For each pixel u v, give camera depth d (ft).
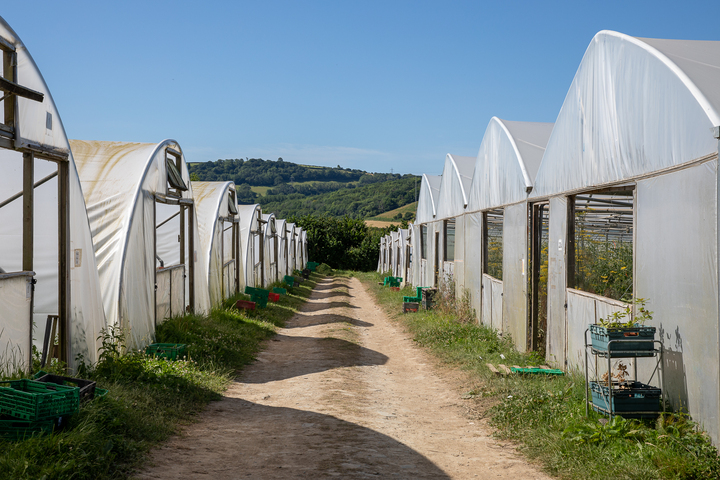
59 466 12.87
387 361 34.58
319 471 14.94
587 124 24.70
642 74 19.79
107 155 32.81
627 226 40.78
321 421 20.43
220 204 50.78
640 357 18.80
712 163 15.46
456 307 48.85
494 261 42.09
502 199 37.86
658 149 18.54
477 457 17.08
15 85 17.92
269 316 50.52
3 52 19.29
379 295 76.48
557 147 28.40
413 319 48.70
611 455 15.66
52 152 21.21
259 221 72.79
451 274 55.21
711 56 19.57
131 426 16.99
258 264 73.97
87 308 23.97
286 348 38.29
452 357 33.06
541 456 16.80
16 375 18.16
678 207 17.31
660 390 17.72
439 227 63.16
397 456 16.74
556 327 28.50
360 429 19.56
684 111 16.96
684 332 16.90
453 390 26.73
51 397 14.94
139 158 32.58
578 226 27.99
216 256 49.06
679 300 17.21
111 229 28.99
